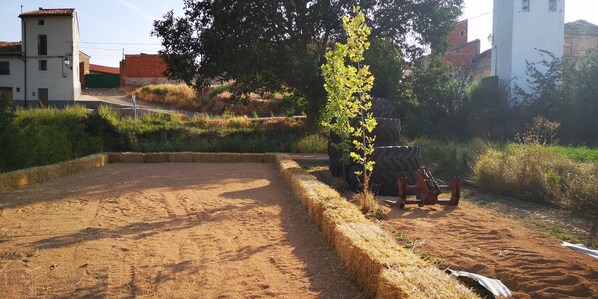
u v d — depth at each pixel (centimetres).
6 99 1311
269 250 547
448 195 965
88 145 1931
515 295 397
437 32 2219
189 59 2244
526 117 2236
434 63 2367
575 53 3188
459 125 2359
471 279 398
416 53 2317
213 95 3897
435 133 2277
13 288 424
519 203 861
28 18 4050
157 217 738
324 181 1197
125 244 572
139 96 4100
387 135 1175
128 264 494
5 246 561
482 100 2492
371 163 846
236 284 434
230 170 1495
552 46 2552
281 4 2081
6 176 1035
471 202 886
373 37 2216
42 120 2116
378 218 721
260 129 2416
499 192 963
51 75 4072
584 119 2120
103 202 876
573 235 613
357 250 430
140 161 1816
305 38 2167
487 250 539
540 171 905
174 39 2209
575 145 1952
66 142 1705
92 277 453
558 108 2167
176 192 1005
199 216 746
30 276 456
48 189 1052
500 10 2684
